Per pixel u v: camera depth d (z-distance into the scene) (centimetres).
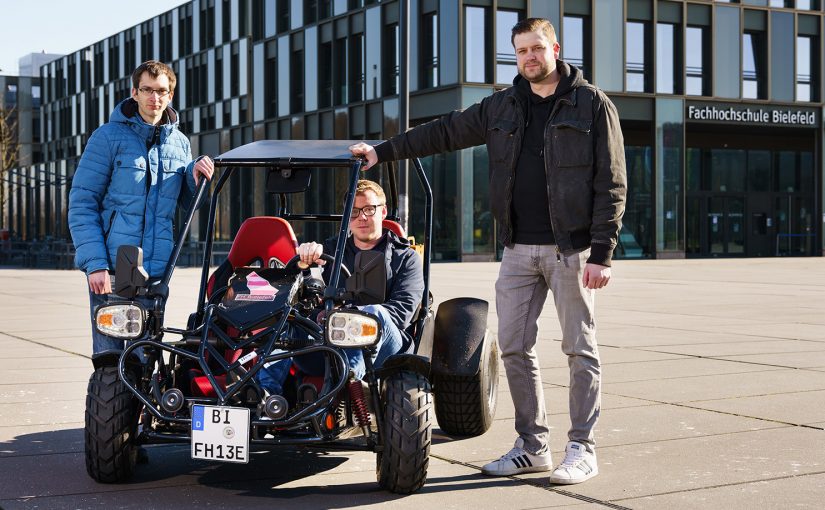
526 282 502
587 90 480
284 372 479
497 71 3130
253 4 3997
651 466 512
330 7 3581
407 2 1656
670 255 3419
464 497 461
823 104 3622
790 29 3562
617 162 478
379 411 470
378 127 3350
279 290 499
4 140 5694
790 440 567
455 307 568
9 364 877
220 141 4294
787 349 954
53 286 2131
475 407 581
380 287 458
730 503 444
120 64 5244
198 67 4475
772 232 3888
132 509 442
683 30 3391
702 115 3434
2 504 448
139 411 484
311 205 3072
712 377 787
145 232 541
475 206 3175
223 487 480
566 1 3225
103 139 540
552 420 630
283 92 3834
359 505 449
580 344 491
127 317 470
